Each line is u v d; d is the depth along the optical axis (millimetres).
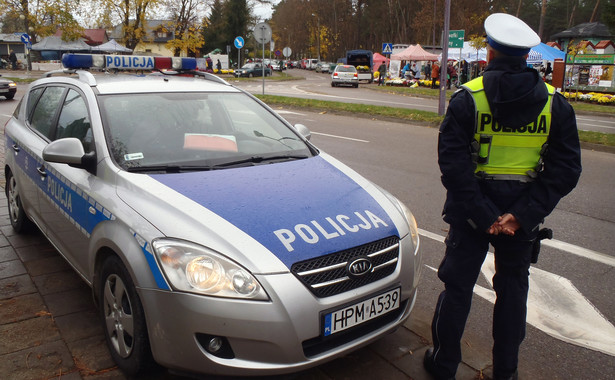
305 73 65875
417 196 6473
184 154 3182
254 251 2350
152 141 3209
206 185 2814
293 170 3172
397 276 2676
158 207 2582
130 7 31891
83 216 3025
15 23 47062
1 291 3617
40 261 4141
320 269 2387
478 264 2559
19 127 4430
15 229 4738
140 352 2516
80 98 3543
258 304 2256
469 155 2363
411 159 8758
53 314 3318
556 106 2295
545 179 2330
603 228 5473
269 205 2664
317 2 85812
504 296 2604
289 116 14758
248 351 2277
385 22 73938
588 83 24266
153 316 2371
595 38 28500
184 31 35125
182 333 2299
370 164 8312
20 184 4270
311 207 2715
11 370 2738
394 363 2904
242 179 2941
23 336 3062
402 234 2801
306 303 2324
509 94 2238
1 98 19703
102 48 36938
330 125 12961
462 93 2344
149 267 2377
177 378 2689
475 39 28672
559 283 4105
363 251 2547
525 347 3191
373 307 2557
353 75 31312
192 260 2309
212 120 3594
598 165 8844
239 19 62938
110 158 2998
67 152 2990
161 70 4555
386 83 34781
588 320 3537
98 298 2939
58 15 31359
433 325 2707
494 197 2387
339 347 2482
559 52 25125
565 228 5457
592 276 4250
